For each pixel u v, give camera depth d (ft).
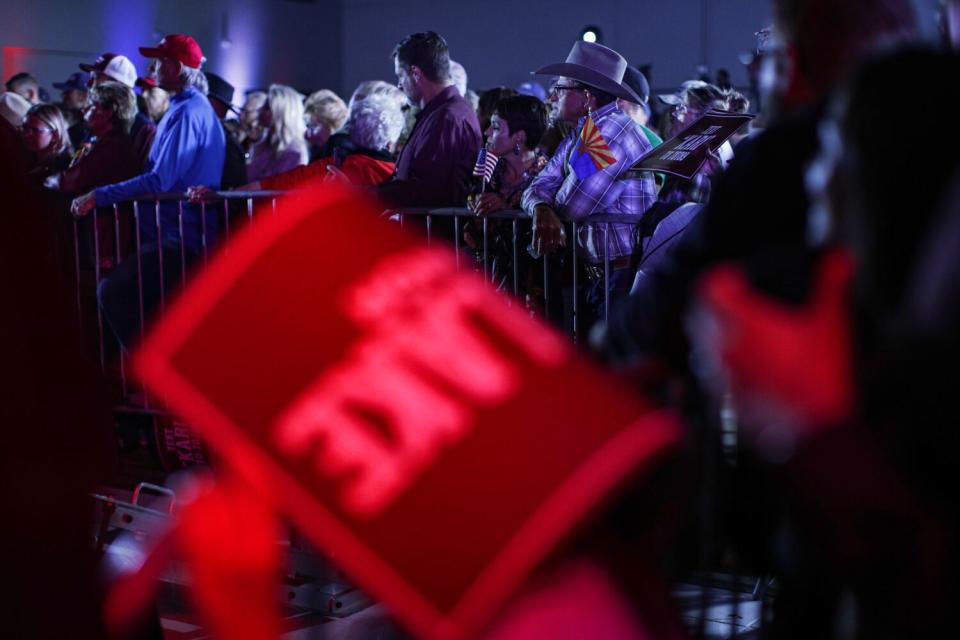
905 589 3.50
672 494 3.75
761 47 9.57
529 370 3.14
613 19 55.93
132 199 17.88
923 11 6.03
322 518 3.04
